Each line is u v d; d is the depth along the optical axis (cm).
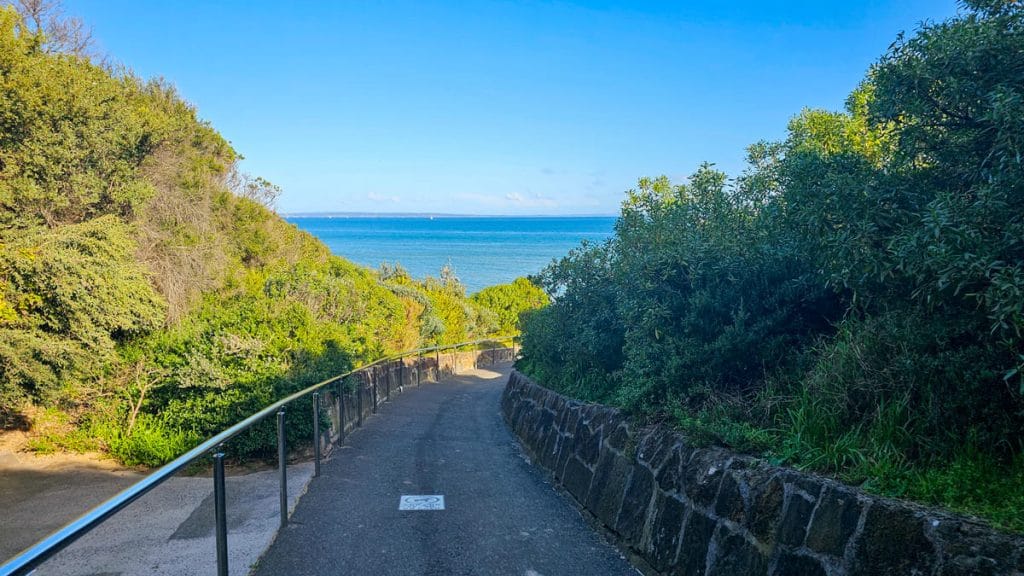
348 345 1170
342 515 607
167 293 1271
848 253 406
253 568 478
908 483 319
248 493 704
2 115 952
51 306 966
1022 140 326
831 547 321
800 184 488
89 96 1078
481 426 1174
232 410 912
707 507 429
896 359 370
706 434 468
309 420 902
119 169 1155
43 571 480
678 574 435
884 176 431
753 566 370
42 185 1020
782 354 525
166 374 1020
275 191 2306
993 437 327
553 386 956
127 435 984
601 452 629
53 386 965
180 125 1584
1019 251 318
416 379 1958
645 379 570
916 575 274
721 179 684
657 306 573
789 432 421
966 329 348
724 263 557
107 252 1025
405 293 2267
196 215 1598
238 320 1058
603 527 568
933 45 399
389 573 470
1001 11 393
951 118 420
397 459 856
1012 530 260
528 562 497
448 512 620
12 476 877
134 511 648
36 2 1358
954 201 344
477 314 3125
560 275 930
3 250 905
